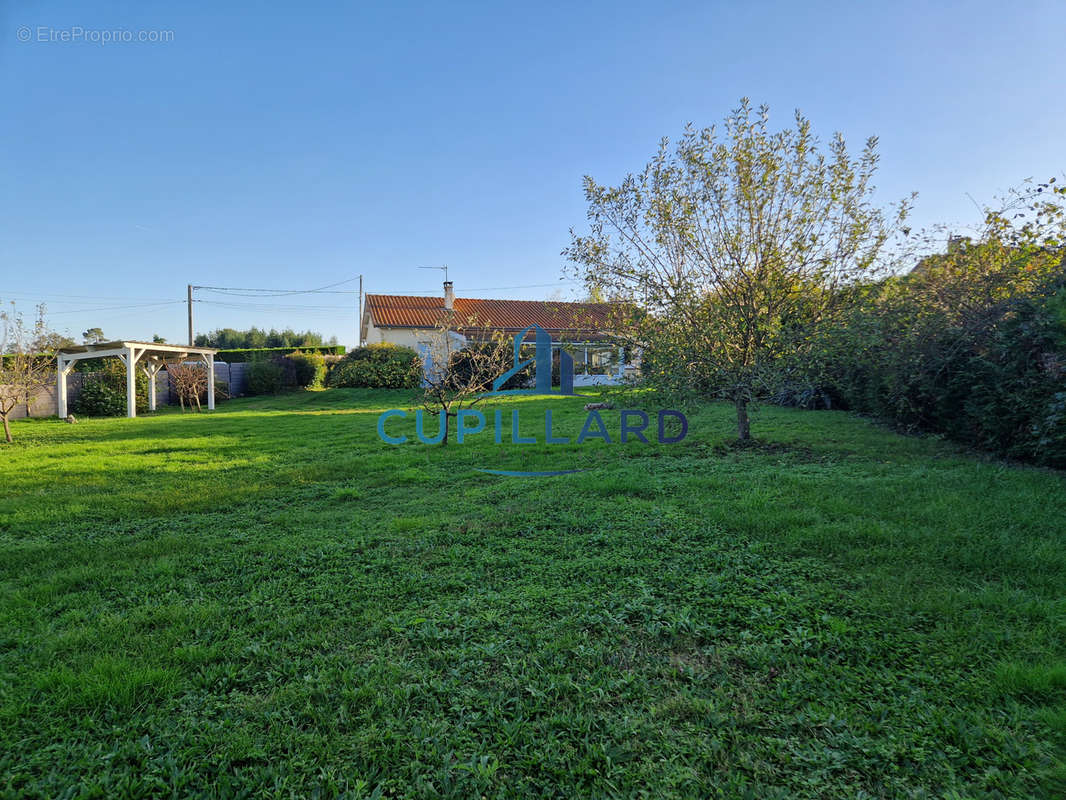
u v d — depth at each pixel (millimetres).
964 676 2689
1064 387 5836
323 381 29188
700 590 3705
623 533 4859
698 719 2455
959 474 6414
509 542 4754
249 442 11328
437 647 3084
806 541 4445
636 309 8922
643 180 8797
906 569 3887
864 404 12094
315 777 2174
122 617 3469
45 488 7262
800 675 2732
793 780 2115
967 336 7922
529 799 2061
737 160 8414
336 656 3004
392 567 4258
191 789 2133
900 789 2062
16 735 2412
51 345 14734
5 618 3498
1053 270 7227
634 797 2051
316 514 5797
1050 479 6039
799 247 8273
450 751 2287
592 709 2531
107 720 2510
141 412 21203
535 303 35469
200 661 2959
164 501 6402
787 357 8172
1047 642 2934
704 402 9477
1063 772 2100
